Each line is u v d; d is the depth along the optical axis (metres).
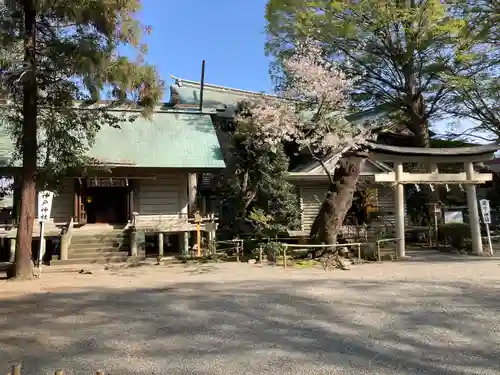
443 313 6.61
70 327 6.16
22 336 5.75
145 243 16.47
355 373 4.34
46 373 4.44
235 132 17.75
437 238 17.11
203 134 18.25
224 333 5.77
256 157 17.02
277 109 15.76
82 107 12.92
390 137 22.25
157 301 7.82
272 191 17.02
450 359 4.71
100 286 9.55
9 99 11.27
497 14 16.38
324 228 13.13
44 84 11.00
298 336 5.59
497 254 14.73
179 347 5.23
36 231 14.94
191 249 16.00
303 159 20.48
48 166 11.42
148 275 11.27
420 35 17.33
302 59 15.82
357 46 18.52
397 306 7.10
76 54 9.70
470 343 5.24
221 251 15.47
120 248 15.48
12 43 9.66
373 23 17.34
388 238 15.40
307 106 16.62
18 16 9.91
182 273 11.50
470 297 7.67
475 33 17.52
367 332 5.73
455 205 24.16
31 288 9.30
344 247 13.73
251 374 4.35
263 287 8.99
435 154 14.21
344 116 20.53
